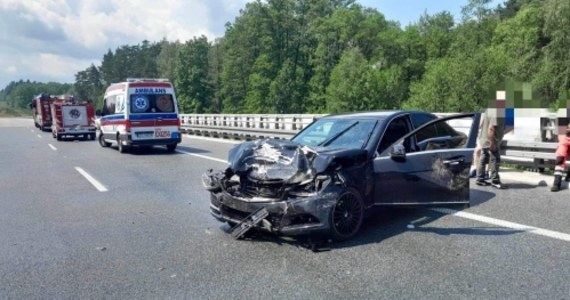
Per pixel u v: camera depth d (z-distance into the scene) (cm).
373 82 5200
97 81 13325
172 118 1612
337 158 491
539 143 840
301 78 6338
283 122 1842
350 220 508
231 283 397
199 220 622
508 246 474
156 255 478
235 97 7119
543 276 394
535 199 684
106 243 525
